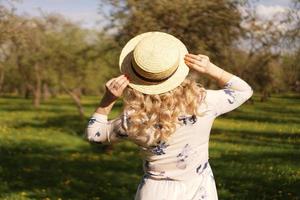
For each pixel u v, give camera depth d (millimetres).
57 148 22297
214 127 30516
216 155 19516
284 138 25656
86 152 21062
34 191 12867
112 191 12883
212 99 3264
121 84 3189
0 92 82688
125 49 3303
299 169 16000
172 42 3178
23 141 24562
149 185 3371
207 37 19016
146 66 3072
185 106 3152
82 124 33438
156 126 3174
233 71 22781
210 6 18469
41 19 36312
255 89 36406
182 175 3316
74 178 14727
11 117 39625
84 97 78750
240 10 19453
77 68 39219
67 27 38281
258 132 28359
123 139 3305
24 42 20203
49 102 62969
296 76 38406
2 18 17688
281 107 48094
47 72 41125
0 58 43906
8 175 15094
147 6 18266
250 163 17391
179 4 18078
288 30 24516
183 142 3256
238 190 12633
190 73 3293
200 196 3303
